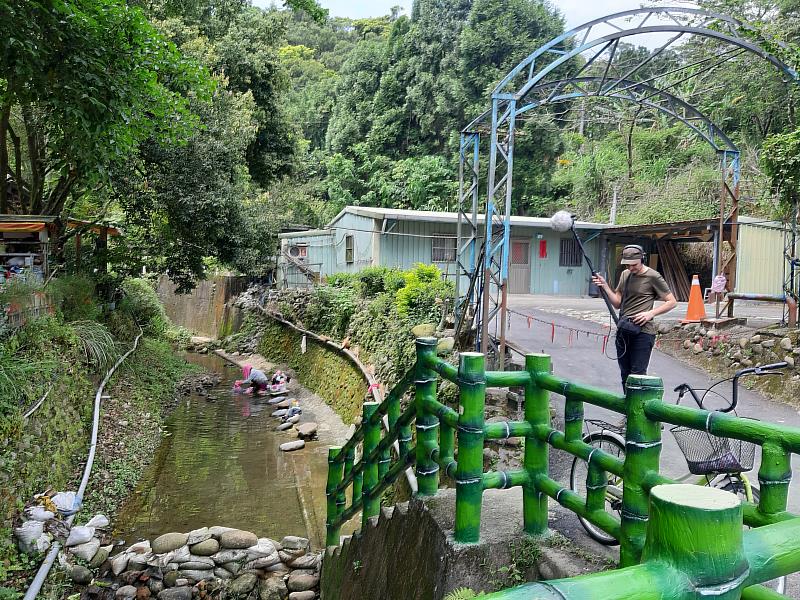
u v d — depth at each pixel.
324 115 34.75
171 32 14.82
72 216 15.49
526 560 2.79
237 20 20.58
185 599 5.98
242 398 14.93
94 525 7.11
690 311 10.70
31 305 8.76
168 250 15.10
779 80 15.66
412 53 27.86
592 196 23.95
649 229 15.76
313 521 7.94
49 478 7.27
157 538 6.62
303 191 27.11
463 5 26.92
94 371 10.90
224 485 9.12
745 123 18.61
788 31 14.02
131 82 6.94
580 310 14.21
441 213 16.80
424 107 26.75
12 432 6.57
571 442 2.61
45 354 8.48
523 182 24.53
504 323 7.85
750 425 1.72
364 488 4.36
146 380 14.10
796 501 4.41
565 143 24.59
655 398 2.15
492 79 24.56
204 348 21.95
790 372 7.47
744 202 17.95
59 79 6.35
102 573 6.27
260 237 17.30
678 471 5.06
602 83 9.06
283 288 21.06
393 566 3.52
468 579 2.76
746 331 9.16
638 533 2.15
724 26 11.26
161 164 13.59
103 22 6.63
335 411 12.86
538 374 2.89
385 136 27.78
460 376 2.85
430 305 10.55
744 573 0.88
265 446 11.07
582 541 3.22
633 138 25.02
